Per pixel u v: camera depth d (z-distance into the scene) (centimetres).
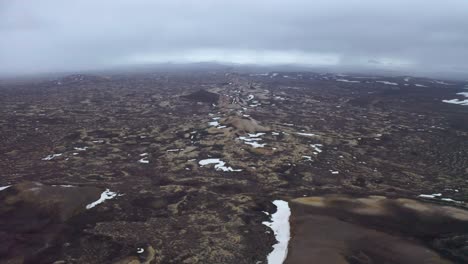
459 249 2525
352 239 2652
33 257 2431
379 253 2478
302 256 2438
